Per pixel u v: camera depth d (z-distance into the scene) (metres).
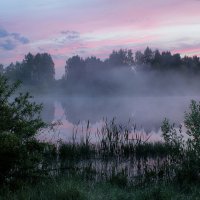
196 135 10.56
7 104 9.45
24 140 9.48
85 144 16.62
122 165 13.50
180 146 11.22
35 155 9.30
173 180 10.23
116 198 8.25
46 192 8.24
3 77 9.56
